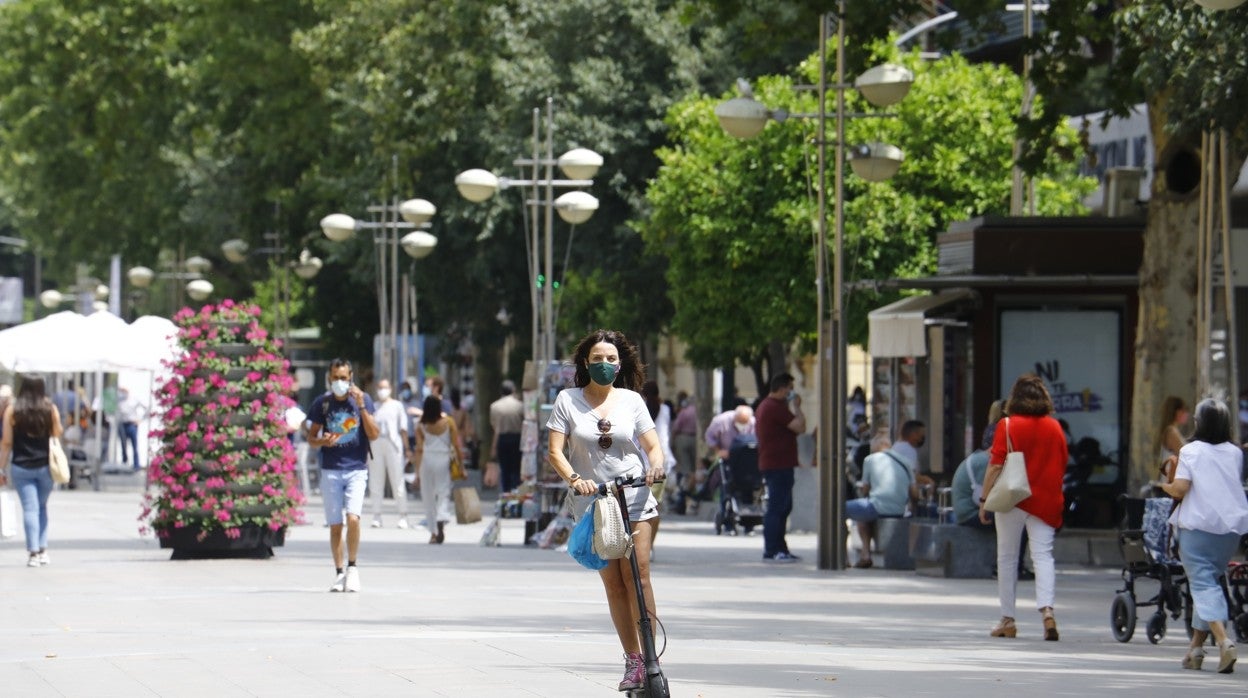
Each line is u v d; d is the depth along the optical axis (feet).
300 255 449.89
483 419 425.28
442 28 370.53
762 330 320.29
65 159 502.38
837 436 191.93
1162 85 166.30
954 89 304.91
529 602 146.61
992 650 120.16
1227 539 114.21
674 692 93.30
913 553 185.37
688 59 341.62
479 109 371.35
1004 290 204.54
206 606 141.59
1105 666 112.47
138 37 479.41
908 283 199.41
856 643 121.19
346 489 154.51
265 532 193.16
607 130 343.87
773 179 309.63
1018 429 128.26
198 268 498.28
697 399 401.29
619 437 90.33
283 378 194.59
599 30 348.59
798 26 202.49
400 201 377.09
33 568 180.45
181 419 191.01
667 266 356.59
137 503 311.06
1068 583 178.29
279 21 426.92
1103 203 303.68
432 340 456.45
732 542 232.94
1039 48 202.80
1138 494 188.44
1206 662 118.11
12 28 506.48
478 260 366.63
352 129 382.63
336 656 108.06
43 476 183.32
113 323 339.36
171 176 473.67
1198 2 127.03
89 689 93.97
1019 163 207.51
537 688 93.97
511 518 278.67
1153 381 188.85
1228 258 176.65
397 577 170.81
